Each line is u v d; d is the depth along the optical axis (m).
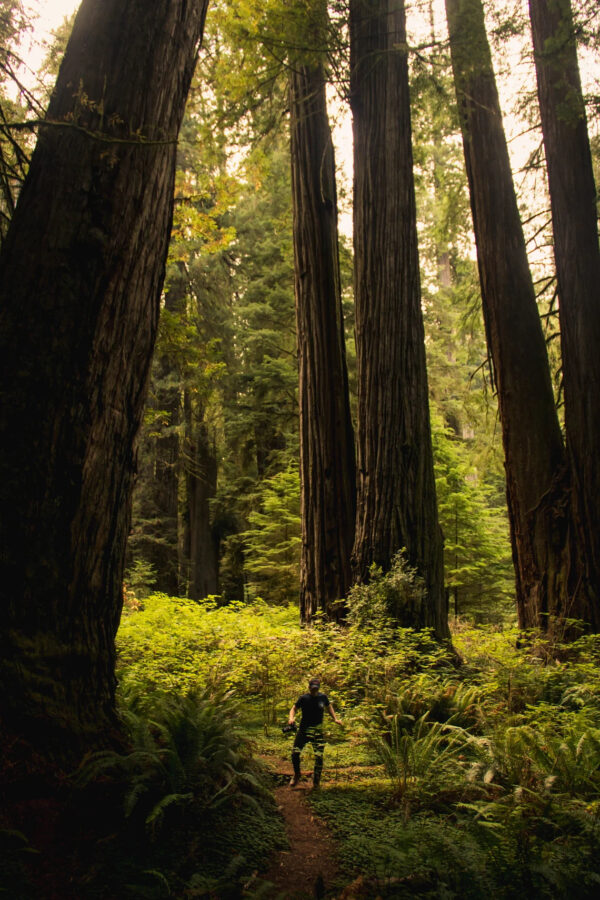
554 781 4.54
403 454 10.91
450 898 3.23
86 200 4.49
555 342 16.09
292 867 3.74
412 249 11.83
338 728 7.08
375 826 4.39
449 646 10.11
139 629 9.90
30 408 4.18
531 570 11.95
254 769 5.16
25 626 4.04
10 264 4.36
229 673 7.50
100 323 4.50
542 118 12.70
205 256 24.05
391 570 10.12
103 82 4.71
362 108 12.52
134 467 4.98
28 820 3.45
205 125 14.17
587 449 11.33
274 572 20.95
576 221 11.98
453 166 16.58
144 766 4.05
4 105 6.57
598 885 3.34
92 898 3.00
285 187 25.12
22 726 3.85
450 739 5.71
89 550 4.45
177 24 5.20
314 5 11.92
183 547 28.59
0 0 7.00
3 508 4.04
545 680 7.95
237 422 24.75
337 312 13.17
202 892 3.16
